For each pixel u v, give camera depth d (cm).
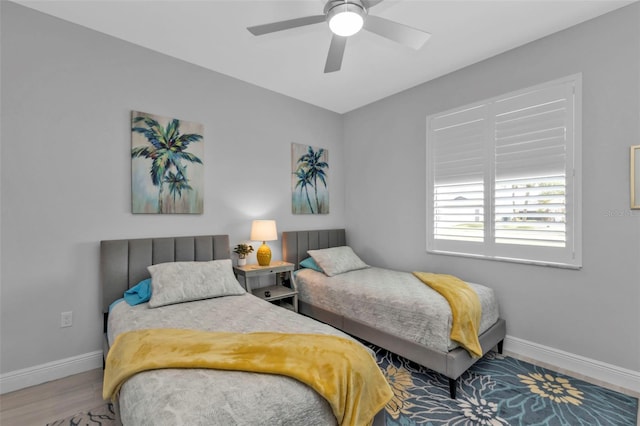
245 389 115
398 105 365
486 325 248
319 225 411
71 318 233
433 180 331
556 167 245
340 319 288
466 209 304
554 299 246
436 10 215
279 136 366
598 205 224
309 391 123
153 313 206
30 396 204
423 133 340
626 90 212
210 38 253
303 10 216
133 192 260
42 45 222
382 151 386
